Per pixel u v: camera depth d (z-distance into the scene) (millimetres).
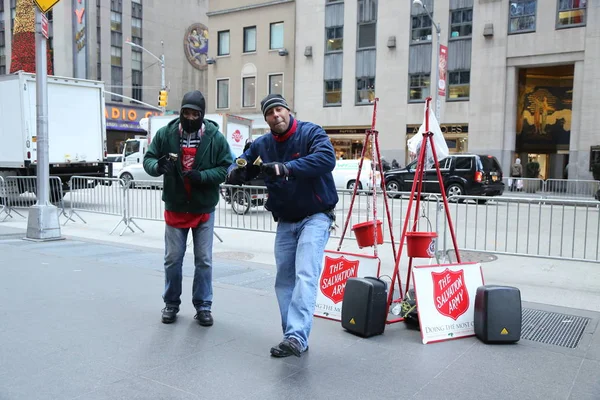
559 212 11977
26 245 8180
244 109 32656
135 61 45594
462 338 4250
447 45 25938
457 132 25891
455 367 3611
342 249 8203
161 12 47531
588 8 22750
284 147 3721
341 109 29125
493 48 24781
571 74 27000
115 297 5215
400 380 3381
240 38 32531
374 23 27969
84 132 14648
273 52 31328
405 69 27062
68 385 3221
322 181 3713
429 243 4375
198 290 4461
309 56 30016
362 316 4211
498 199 7047
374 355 3832
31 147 13539
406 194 8117
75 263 6781
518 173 23422
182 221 4344
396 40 27188
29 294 5250
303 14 30141
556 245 8766
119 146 43031
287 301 3895
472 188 17969
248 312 4824
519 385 3314
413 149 4914
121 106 43812
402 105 27234
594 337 4242
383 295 4301
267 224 9828
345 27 28797
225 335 4195
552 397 3145
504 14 24438
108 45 43281
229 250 8211
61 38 41625
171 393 3137
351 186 19766
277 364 3617
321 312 4816
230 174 3689
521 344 4090
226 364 3602
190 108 4094
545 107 27562
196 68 50969
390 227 5016
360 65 28516
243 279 6102
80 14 40688
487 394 3180
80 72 41188
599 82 22703
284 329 3906
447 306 4297
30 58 27219
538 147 27891
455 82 25875
